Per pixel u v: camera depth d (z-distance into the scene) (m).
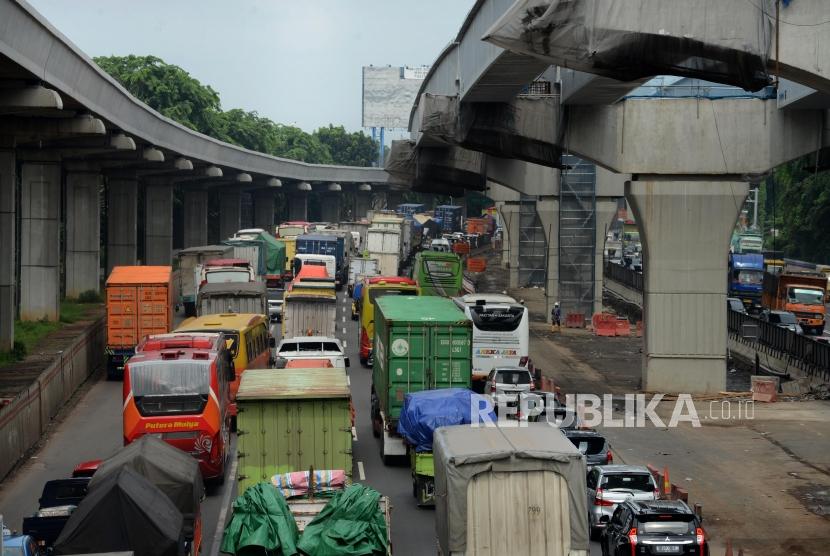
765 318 149.75
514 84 93.69
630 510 49.09
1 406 68.31
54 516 46.31
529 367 106.56
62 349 113.00
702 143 99.75
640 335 148.25
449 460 40.47
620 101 101.12
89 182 166.38
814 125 98.81
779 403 97.31
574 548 40.47
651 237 100.94
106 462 48.44
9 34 81.44
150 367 62.59
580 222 157.75
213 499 62.16
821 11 64.00
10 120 112.38
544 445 42.00
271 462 57.22
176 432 62.41
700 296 101.25
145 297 104.06
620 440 81.06
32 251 134.12
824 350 102.75
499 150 106.50
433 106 105.75
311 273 138.38
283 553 41.62
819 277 162.38
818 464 73.62
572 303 158.50
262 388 59.09
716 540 56.12
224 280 133.88
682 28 61.84
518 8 62.88
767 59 63.75
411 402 62.25
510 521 40.41
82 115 115.44
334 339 91.94
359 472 68.94
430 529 55.78
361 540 42.00
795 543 55.53
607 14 61.75
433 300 85.56
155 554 40.69
